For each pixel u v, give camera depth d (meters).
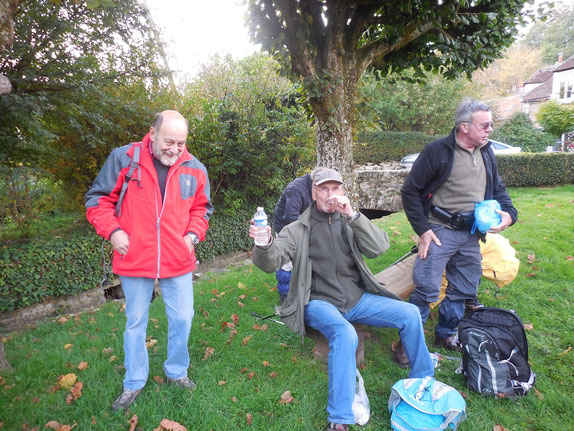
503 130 24.52
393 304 2.59
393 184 11.32
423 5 4.36
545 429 2.30
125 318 4.27
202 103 7.01
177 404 2.50
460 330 2.71
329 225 2.63
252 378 2.81
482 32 4.99
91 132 5.49
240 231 7.71
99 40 4.85
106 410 2.45
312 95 4.36
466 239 3.00
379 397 2.60
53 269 4.93
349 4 4.63
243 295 4.48
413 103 19.19
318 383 2.71
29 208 5.35
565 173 12.26
